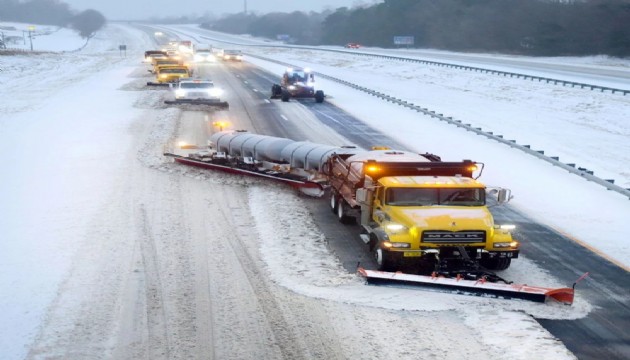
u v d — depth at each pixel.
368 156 14.71
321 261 12.42
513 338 9.27
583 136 29.27
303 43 171.38
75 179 18.75
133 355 8.73
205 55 80.00
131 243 13.27
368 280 11.17
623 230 14.98
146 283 11.20
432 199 12.09
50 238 13.53
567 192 18.36
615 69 65.06
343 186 14.91
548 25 97.75
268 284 11.23
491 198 17.47
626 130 31.22
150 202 16.41
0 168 20.30
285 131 28.31
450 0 130.75
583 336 9.52
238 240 13.58
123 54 98.81
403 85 54.50
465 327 9.63
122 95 41.09
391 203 12.07
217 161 20.31
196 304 10.38
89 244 13.16
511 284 10.70
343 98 42.59
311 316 9.99
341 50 110.00
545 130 30.77
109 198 16.72
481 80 53.72
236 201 16.69
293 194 17.48
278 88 40.91
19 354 8.72
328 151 17.17
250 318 9.89
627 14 88.94
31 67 66.12
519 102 42.12
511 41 104.06
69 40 160.00
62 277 11.43
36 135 26.19
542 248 13.64
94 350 8.86
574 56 91.69
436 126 30.45
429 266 11.66
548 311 10.27
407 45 130.62
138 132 27.02
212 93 35.84
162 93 42.16
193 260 12.35
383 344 9.09
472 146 25.19
